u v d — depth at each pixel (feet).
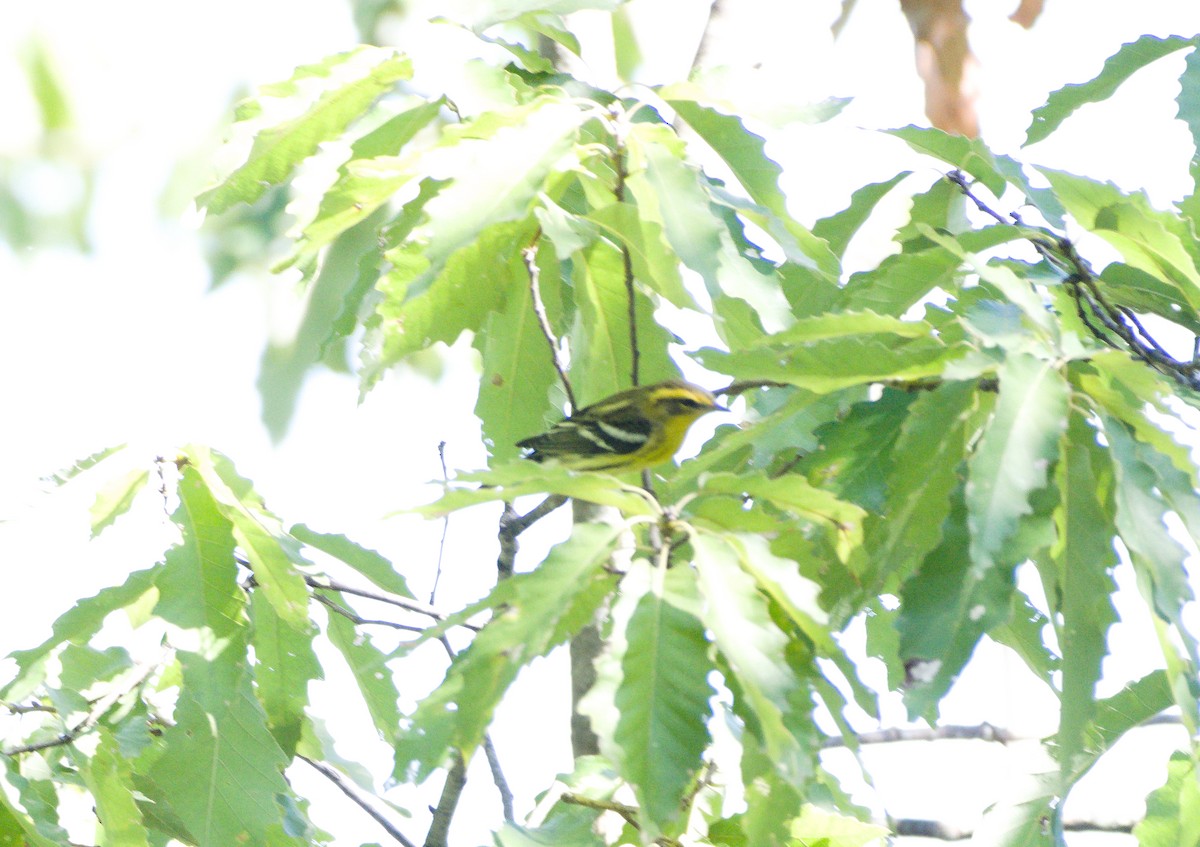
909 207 36.55
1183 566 22.47
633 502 21.07
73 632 30.53
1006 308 24.90
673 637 19.51
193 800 29.45
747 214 27.84
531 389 34.40
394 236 30.50
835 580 25.93
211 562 29.66
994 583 21.85
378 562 34.37
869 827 27.20
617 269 31.24
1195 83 32.24
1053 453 21.76
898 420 27.84
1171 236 29.66
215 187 30.60
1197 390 30.37
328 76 29.76
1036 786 30.27
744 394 36.24
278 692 33.06
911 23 37.14
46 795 29.30
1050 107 35.01
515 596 21.31
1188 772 31.09
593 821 26.53
